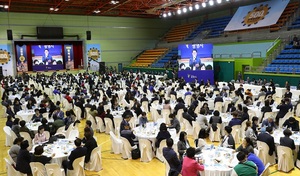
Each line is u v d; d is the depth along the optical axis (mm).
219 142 10828
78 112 15469
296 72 21125
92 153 8688
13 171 7500
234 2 34344
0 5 28016
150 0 29141
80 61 37812
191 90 18938
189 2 30141
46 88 23062
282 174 8023
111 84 23734
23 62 33812
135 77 28484
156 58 37281
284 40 25422
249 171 5691
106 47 38625
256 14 29594
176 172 6609
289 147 8008
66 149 8375
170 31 42531
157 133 9891
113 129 12562
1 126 14836
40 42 34938
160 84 23516
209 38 33625
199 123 11133
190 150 6039
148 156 9406
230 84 19406
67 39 35594
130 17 40094
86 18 36781
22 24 32906
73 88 22328
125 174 8492
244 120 10695
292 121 9805
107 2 29766
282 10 27156
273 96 16016
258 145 8453
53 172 6941
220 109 14633
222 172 6504
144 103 15859
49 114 12586
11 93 20531
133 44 40781
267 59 24516
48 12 34031
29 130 10281
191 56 25734
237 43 28547
